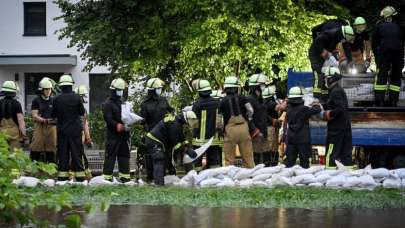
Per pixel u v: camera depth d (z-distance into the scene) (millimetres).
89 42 37594
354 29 26672
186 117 22906
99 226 15383
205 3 34875
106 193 20062
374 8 38250
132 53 36625
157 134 22828
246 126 24609
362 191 20438
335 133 23141
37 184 19234
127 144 24188
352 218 16297
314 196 19406
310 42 35281
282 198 19266
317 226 15250
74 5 38875
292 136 23812
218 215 16812
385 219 16156
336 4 36812
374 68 30641
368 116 24250
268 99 28141
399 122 24188
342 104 23000
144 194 19953
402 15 37750
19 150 12258
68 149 24188
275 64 35875
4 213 12078
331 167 23094
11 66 59969
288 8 35219
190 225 15445
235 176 22984
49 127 26312
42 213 16797
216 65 35219
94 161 30641
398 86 24797
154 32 35594
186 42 34656
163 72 37281
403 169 22703
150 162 25219
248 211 17422
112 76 38281
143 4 36375
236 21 34469
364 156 25625
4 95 26016
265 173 22938
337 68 23266
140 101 36281
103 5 37500
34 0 60312
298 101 23750
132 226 15383
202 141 24922
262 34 35000
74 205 18141
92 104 59250
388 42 24422
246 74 35750
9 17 60719
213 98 25172
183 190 20875
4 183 11797
